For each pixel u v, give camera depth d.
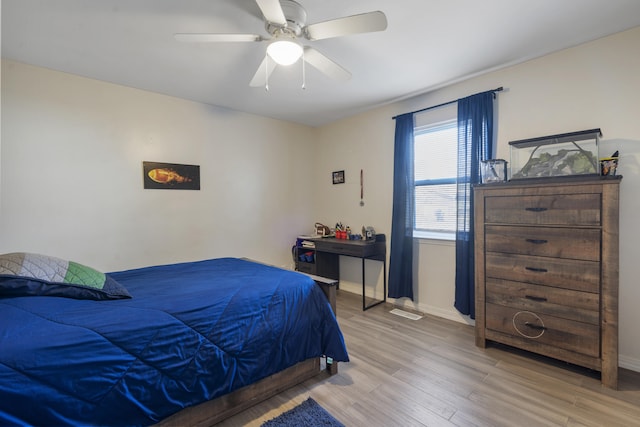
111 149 2.90
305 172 4.58
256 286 1.93
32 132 2.51
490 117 2.73
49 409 1.08
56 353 1.14
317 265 4.08
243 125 3.88
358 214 4.08
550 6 1.82
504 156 2.71
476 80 2.88
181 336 1.46
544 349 2.17
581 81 2.30
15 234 2.45
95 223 2.82
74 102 2.70
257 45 2.23
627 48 2.12
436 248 3.24
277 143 4.24
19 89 2.45
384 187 3.75
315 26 1.66
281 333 1.84
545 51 2.40
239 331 1.66
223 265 2.61
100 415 1.19
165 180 3.23
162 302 1.61
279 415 1.70
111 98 2.90
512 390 1.92
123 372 1.27
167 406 1.38
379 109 3.75
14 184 2.44
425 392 1.91
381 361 2.30
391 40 2.20
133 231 3.04
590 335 1.97
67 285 1.56
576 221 2.01
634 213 2.12
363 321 3.12
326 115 4.07
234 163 3.80
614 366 1.89
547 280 2.14
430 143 3.33
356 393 1.91
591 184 1.95
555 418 1.65
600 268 1.93
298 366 2.00
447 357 2.35
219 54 2.36
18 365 1.06
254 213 4.00
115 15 1.86
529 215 2.21
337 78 2.22
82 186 2.75
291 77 2.82
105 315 1.40
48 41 2.14
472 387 1.95
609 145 2.20
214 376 1.54
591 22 2.00
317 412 1.72
